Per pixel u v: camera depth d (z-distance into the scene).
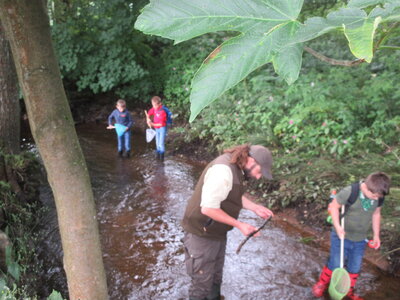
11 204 4.25
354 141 5.48
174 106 8.74
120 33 8.20
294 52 0.42
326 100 5.77
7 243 3.38
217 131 6.68
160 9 0.44
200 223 2.58
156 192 5.49
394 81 5.68
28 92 1.67
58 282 3.54
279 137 6.24
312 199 4.78
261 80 6.83
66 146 1.81
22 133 7.90
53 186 1.90
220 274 2.96
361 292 3.45
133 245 4.19
